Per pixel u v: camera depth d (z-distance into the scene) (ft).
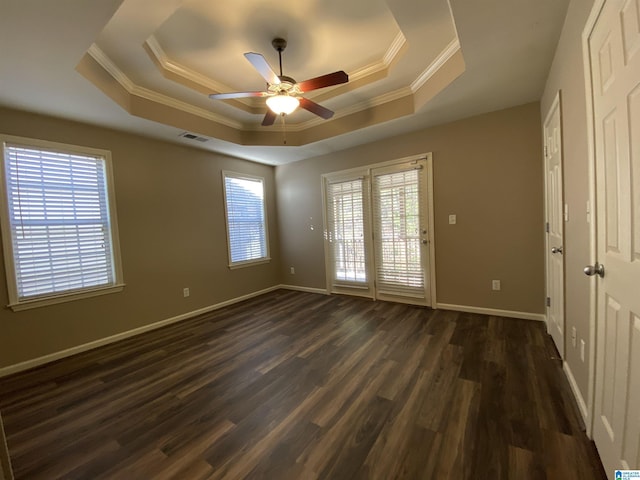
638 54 3.03
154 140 11.79
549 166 8.43
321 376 7.30
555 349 8.00
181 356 8.89
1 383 7.67
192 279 13.12
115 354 9.25
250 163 16.08
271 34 7.65
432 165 11.81
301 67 9.39
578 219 5.58
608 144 3.94
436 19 6.81
